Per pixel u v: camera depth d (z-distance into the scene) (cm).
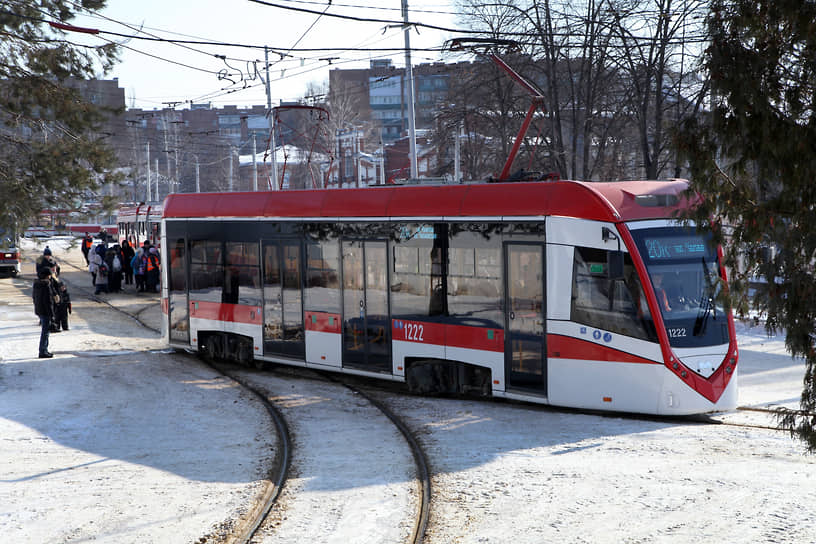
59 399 1336
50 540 686
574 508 746
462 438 1038
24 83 1819
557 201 1134
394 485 837
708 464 874
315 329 1466
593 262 1102
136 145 9962
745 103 577
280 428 1119
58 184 1856
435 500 786
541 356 1152
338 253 1420
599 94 2784
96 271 3086
